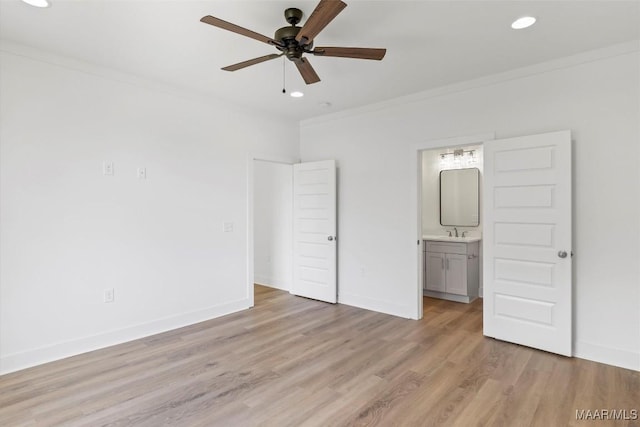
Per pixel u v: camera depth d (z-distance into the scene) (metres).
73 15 2.38
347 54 2.32
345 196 4.72
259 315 4.26
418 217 4.08
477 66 3.26
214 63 3.20
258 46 2.86
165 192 3.75
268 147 4.83
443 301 4.91
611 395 2.41
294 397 2.41
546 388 2.51
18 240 2.82
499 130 3.46
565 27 2.55
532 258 3.18
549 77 3.17
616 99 2.86
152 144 3.64
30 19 2.43
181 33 2.64
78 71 3.13
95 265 3.25
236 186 4.43
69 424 2.11
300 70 2.56
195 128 4.01
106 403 2.34
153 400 2.38
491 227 3.43
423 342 3.38
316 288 4.94
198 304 4.03
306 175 5.01
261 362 2.96
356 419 2.16
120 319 3.41
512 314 3.32
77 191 3.13
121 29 2.57
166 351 3.19
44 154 2.95
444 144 3.81
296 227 5.18
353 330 3.73
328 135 4.91
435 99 3.88
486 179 3.46
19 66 2.82
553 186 3.05
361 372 2.77
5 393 2.45
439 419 2.15
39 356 2.92
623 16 2.40
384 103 4.30
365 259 4.52
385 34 2.64
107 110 3.31
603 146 2.92
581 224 3.02
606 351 2.91
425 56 3.04
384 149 4.31
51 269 2.99
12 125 2.79
